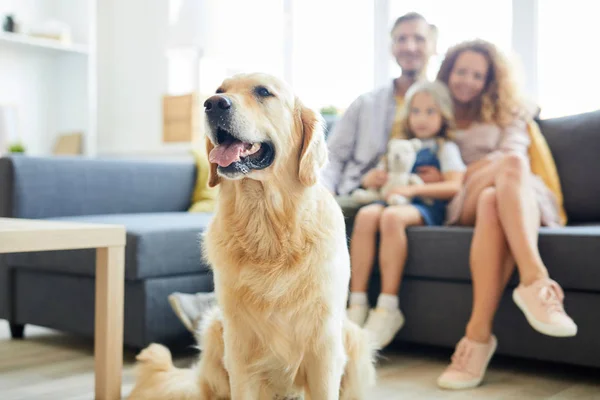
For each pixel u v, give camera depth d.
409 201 2.13
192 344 2.13
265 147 1.27
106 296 1.58
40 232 1.40
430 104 2.27
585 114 2.47
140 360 1.58
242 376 1.27
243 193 1.26
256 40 4.19
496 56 2.34
